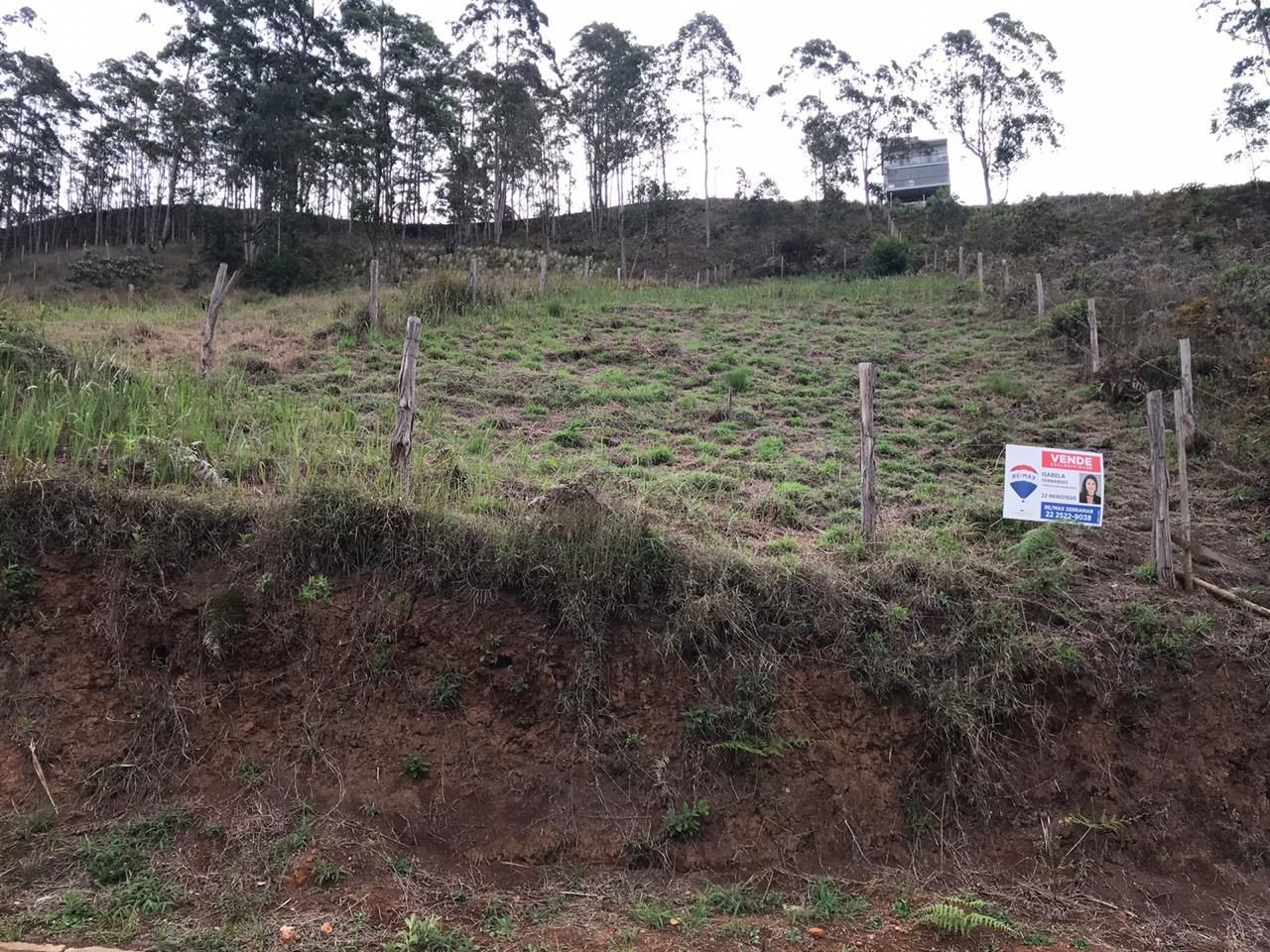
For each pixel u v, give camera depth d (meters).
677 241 43.66
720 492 7.56
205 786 4.69
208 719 4.88
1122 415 10.73
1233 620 5.75
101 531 5.18
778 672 5.18
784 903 4.42
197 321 14.34
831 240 40.75
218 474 6.20
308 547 5.30
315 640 5.12
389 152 29.92
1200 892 4.73
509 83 35.16
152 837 4.43
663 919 4.21
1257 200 32.16
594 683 5.08
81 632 4.98
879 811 4.90
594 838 4.66
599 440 9.12
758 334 15.04
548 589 5.33
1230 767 5.16
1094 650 5.39
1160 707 5.30
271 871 4.30
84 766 4.68
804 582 5.47
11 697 4.77
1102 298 15.01
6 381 6.43
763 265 39.12
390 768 4.82
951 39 39.94
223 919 4.02
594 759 4.90
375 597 5.23
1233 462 8.95
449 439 8.41
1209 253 22.33
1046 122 39.69
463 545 5.38
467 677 5.09
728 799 4.84
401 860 4.46
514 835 4.64
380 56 30.22
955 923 4.21
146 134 37.22
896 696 5.20
